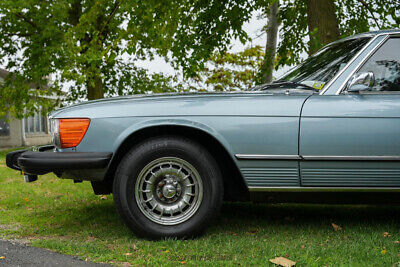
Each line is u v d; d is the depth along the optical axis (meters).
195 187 2.90
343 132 2.76
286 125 2.80
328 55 3.39
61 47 11.59
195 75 7.44
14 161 3.27
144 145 2.88
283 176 2.83
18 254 2.72
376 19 8.00
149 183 2.89
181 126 2.88
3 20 13.23
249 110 2.84
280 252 2.62
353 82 2.74
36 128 20.50
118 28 10.61
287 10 8.61
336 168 2.79
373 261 2.44
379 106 2.79
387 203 2.88
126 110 2.90
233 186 3.12
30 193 5.33
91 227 3.42
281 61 8.68
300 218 3.66
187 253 2.65
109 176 3.16
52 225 3.58
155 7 6.12
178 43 7.36
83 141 2.87
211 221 2.90
